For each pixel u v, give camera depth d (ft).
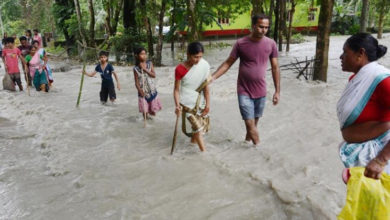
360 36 8.08
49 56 67.51
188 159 15.25
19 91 31.83
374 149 8.09
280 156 15.17
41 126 20.67
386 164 7.57
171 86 32.76
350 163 8.43
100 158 15.74
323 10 30.71
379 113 7.97
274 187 12.23
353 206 7.79
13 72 31.27
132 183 13.20
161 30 48.34
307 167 13.85
